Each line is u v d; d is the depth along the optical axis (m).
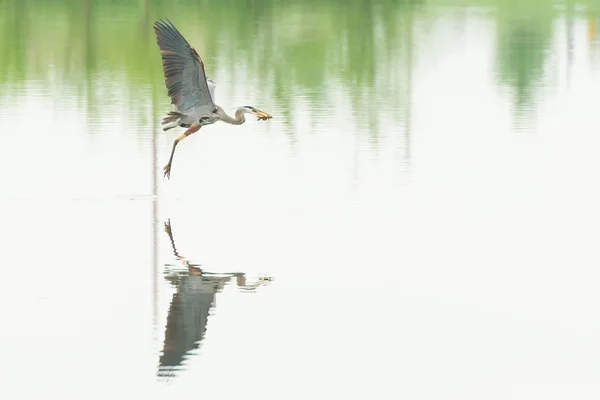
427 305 13.91
